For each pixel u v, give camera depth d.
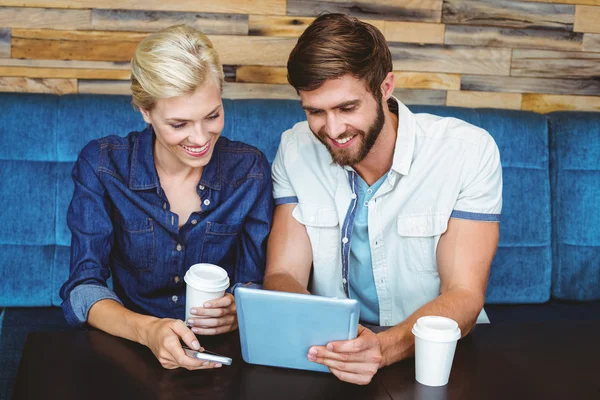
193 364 1.29
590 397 1.25
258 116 2.38
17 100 2.33
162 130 1.53
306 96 1.52
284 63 2.64
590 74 2.82
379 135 1.67
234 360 1.36
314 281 1.89
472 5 2.70
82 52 2.54
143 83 1.47
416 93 2.73
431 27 2.69
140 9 2.54
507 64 2.76
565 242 2.52
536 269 2.48
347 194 1.79
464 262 1.69
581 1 2.76
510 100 2.79
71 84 2.56
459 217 1.72
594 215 2.51
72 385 1.23
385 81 1.63
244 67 2.62
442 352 1.25
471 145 1.73
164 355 1.31
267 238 1.85
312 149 1.84
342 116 1.53
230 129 2.37
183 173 1.73
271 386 1.26
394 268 1.81
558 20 2.76
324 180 1.82
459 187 1.72
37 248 2.31
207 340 1.44
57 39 2.52
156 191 1.72
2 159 2.30
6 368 1.97
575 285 2.51
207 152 1.58
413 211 1.76
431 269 1.79
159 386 1.24
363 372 1.28
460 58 2.73
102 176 1.70
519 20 2.74
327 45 1.47
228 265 1.84
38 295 2.30
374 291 1.85
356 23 1.52
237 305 1.30
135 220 1.71
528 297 2.49
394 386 1.27
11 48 2.51
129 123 2.34
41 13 2.50
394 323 1.85
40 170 2.31
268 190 1.83
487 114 2.50
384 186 1.75
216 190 1.75
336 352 1.27
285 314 1.28
